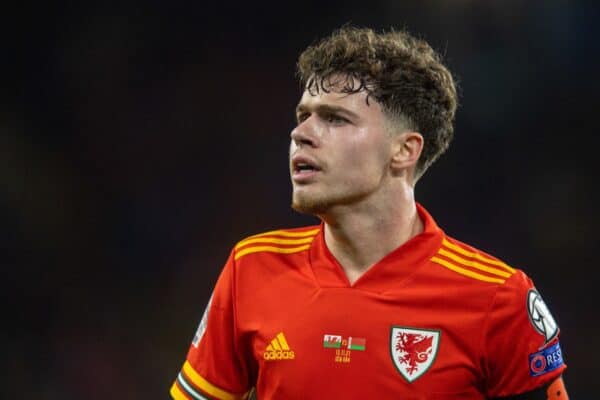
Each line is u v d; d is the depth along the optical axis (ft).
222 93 140.77
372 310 28.17
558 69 133.69
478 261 29.07
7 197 130.62
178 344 127.44
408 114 29.04
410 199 29.86
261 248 30.89
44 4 136.77
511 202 132.98
